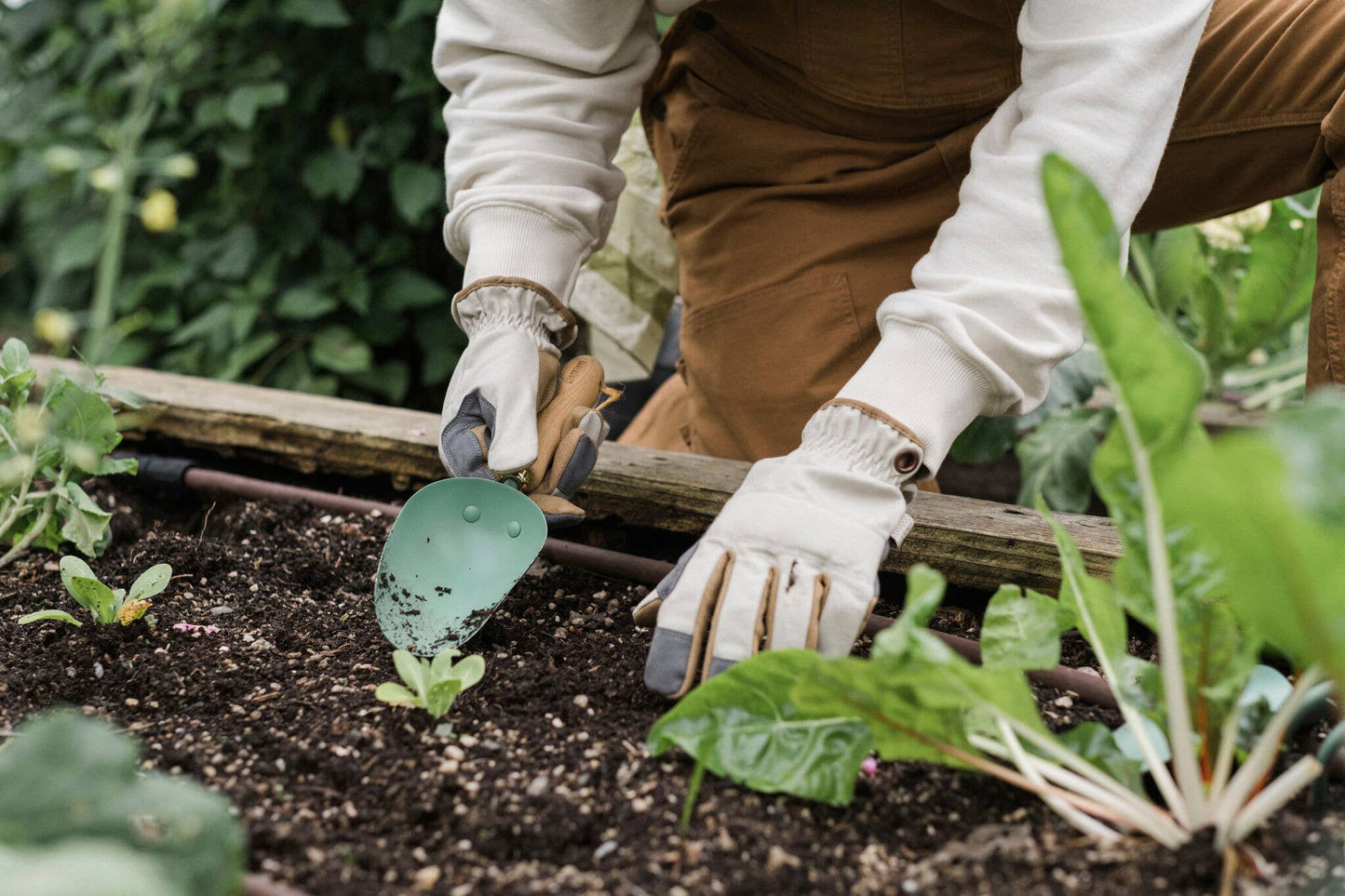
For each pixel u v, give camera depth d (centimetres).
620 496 146
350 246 270
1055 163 65
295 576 137
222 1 231
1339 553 57
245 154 250
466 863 82
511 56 125
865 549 95
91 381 140
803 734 87
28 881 53
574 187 123
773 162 151
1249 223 199
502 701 105
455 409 115
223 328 256
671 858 82
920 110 140
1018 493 233
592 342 189
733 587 95
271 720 101
